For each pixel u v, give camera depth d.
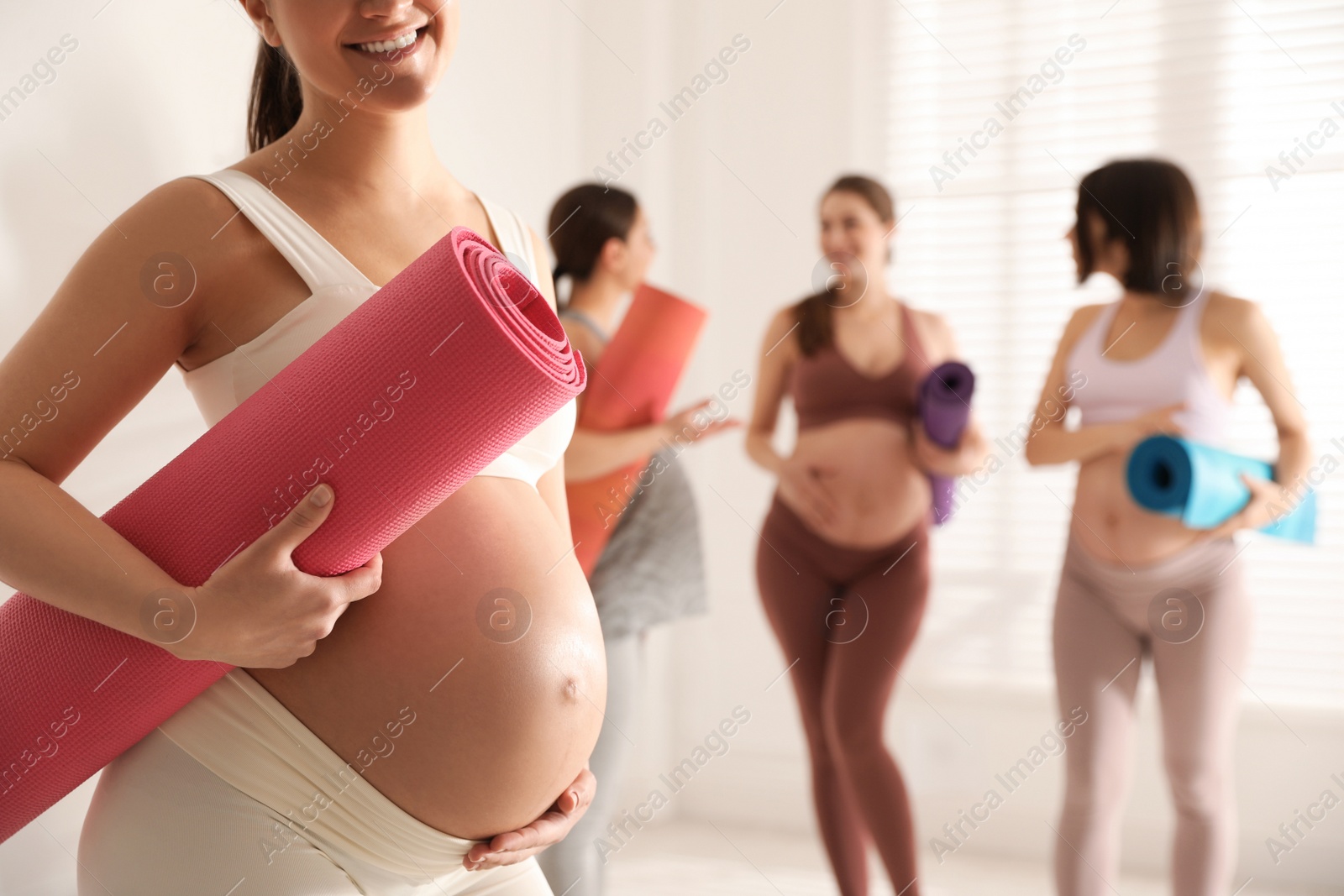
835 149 2.17
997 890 1.91
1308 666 1.92
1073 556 1.59
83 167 1.22
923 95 2.13
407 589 0.71
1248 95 1.94
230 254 0.69
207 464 0.64
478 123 1.99
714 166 2.25
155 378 0.70
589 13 2.27
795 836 2.18
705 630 2.24
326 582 0.62
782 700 2.19
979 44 2.09
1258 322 1.54
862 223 1.75
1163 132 1.99
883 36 2.15
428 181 0.83
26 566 0.61
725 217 2.25
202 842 0.65
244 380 0.71
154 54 1.30
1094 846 1.55
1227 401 1.56
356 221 0.77
